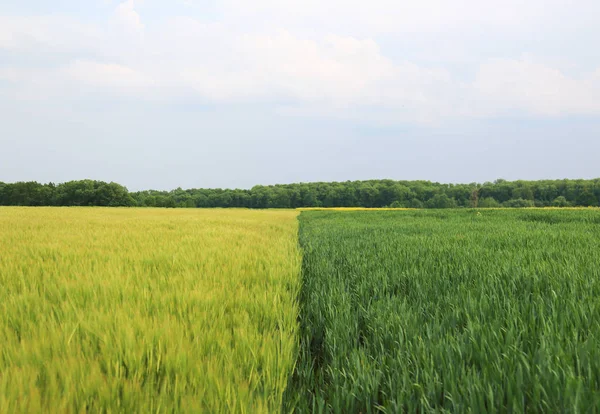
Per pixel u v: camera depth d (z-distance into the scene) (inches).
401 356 86.5
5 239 319.6
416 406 71.0
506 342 88.1
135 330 99.3
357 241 344.5
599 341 87.2
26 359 81.7
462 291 142.9
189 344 92.0
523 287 151.0
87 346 90.2
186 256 228.1
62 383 72.2
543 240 303.7
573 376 68.3
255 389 78.7
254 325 112.5
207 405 67.1
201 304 126.9
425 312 124.5
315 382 99.0
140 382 75.4
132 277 168.7
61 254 238.7
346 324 117.4
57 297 138.5
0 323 107.3
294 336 114.7
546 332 92.4
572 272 163.2
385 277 175.8
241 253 243.9
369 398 76.4
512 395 67.6
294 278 187.3
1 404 61.1
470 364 85.7
